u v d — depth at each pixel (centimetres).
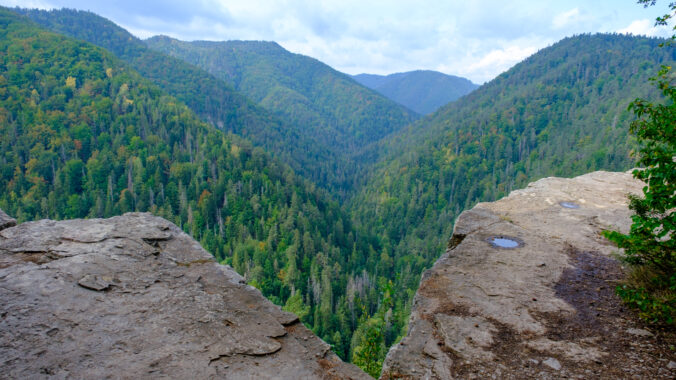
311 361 373
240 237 8225
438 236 10150
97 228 629
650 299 429
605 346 387
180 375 320
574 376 346
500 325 431
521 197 962
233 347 370
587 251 631
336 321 5422
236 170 11081
